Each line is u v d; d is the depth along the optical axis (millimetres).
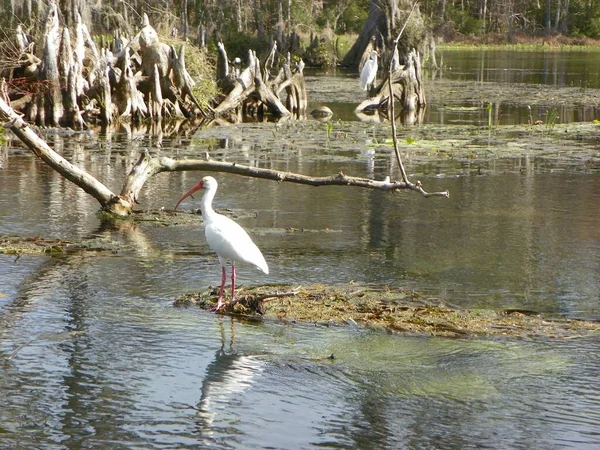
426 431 6715
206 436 6621
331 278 10664
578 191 16500
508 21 85438
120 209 14000
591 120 28406
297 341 8500
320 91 39094
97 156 20281
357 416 6977
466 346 8359
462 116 29594
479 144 22641
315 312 9266
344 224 13742
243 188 16656
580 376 7691
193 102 29109
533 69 53438
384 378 7664
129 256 11578
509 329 8836
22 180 17031
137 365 7922
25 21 34094
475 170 18781
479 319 9117
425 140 23266
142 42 28672
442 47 79625
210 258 11555
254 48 54344
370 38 55469
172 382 7586
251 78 30688
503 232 13234
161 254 11719
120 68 28250
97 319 9086
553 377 7668
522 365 7922
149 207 14797
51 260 11305
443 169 18938
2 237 12414
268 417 6953
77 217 13875
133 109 28031
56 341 8453
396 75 32000
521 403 7184
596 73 50062
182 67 28547
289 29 60375
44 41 25719
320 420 6906
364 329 8805
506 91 38406
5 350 8203
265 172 13258
